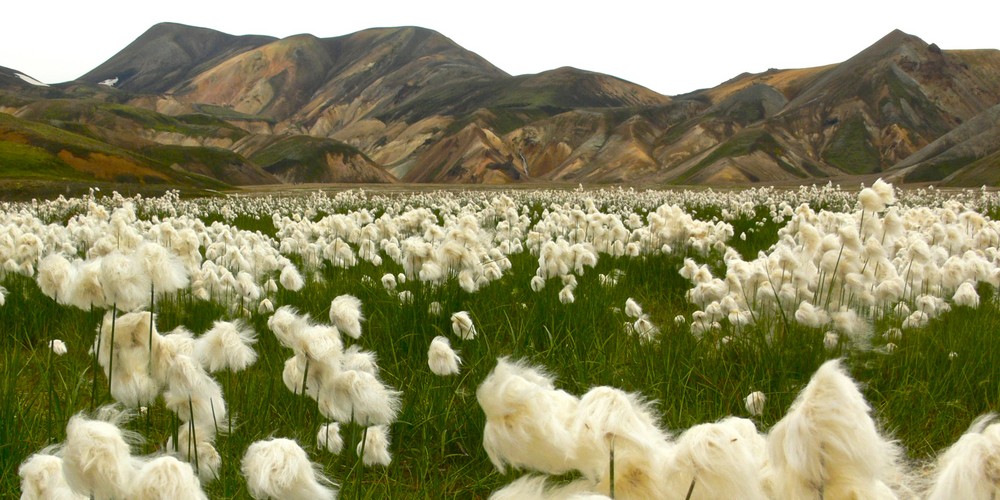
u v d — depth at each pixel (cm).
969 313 619
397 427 390
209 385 271
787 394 416
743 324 543
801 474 141
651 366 463
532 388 153
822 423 137
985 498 131
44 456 200
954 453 144
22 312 600
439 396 409
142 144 16088
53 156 8531
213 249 834
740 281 600
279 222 1325
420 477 343
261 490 188
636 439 151
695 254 944
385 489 313
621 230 848
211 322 555
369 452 318
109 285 262
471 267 618
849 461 136
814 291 579
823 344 500
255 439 343
